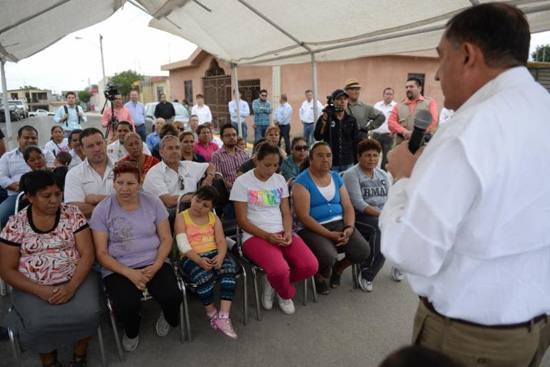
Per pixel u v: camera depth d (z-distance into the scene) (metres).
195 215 2.75
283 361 2.38
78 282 2.26
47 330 2.09
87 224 2.42
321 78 11.69
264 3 3.46
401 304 3.05
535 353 1.09
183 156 4.19
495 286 0.98
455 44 1.01
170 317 2.48
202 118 10.50
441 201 0.90
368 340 2.59
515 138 0.90
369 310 2.96
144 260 2.53
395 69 12.14
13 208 3.60
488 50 0.96
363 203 3.35
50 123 21.27
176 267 2.76
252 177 3.03
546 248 1.00
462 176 0.89
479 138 0.89
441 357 0.78
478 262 0.96
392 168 1.32
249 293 3.23
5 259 2.17
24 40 4.41
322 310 2.96
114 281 2.40
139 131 8.66
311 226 3.05
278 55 5.12
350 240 3.10
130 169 2.47
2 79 5.36
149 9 4.77
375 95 12.11
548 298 1.03
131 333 2.43
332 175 3.29
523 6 2.40
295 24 3.77
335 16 3.36
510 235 0.94
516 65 0.97
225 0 3.71
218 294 3.21
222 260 2.66
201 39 5.37
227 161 4.48
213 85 15.19
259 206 2.97
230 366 2.34
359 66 11.78
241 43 4.95
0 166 4.03
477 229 0.93
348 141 4.75
